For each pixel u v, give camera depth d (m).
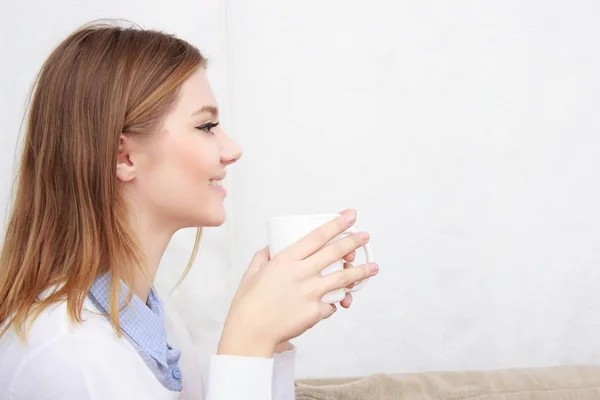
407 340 1.53
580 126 1.51
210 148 0.86
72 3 1.45
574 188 1.52
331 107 1.50
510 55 1.50
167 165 0.84
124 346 0.79
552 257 1.53
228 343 0.78
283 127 1.50
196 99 0.86
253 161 1.50
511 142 1.51
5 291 0.84
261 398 0.76
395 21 1.49
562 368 1.27
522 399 1.18
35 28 1.45
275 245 0.85
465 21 1.49
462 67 1.50
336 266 0.83
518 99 1.50
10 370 0.75
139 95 0.83
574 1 1.49
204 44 1.48
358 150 1.50
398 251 1.52
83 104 0.82
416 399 1.15
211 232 1.50
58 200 0.84
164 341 0.90
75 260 0.81
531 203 1.52
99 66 0.83
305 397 1.11
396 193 1.51
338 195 1.51
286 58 1.49
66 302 0.78
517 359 1.54
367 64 1.49
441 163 1.51
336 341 1.54
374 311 1.53
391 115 1.50
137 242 0.84
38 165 0.85
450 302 1.53
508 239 1.52
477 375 1.22
